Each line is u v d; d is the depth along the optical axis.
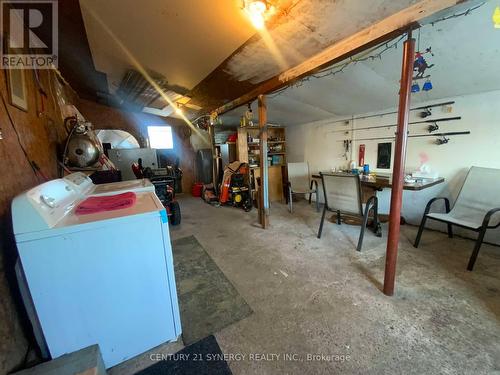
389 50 1.86
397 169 1.48
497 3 1.32
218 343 1.30
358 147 3.58
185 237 2.90
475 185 2.28
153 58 2.22
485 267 1.93
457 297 1.58
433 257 2.12
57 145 2.07
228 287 1.82
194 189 5.53
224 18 1.52
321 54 1.89
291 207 3.79
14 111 1.27
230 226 3.26
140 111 5.03
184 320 1.48
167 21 1.58
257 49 1.92
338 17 1.44
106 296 1.09
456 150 2.54
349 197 2.41
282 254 2.33
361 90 2.68
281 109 3.89
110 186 1.95
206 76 2.63
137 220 1.11
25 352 1.08
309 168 4.52
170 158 5.64
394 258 1.58
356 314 1.47
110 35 1.79
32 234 0.92
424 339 1.27
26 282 0.98
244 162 4.25
